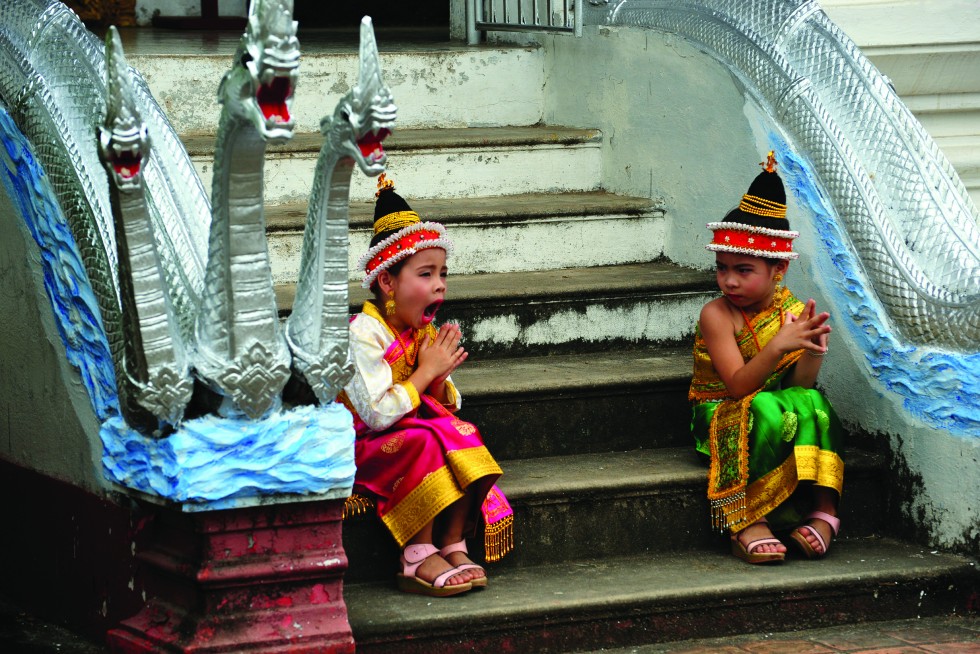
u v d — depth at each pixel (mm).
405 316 4824
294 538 4137
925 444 5242
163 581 4301
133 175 3705
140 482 4184
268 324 3971
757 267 5164
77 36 5035
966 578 5078
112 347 4242
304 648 4094
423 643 4484
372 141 3734
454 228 6316
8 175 5086
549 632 4625
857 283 5430
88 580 5059
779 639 4816
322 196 3965
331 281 4035
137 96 4824
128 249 3826
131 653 4277
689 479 5211
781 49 6078
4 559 5895
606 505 5137
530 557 5059
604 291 6059
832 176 5602
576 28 7133
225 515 4039
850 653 4656
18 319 5344
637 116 6805
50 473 5305
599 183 7148
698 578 4898
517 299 5918
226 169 3791
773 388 5273
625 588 4773
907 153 5668
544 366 5805
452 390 5008
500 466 5359
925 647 4727
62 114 4766
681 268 6559
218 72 6898
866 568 5027
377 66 3670
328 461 4090
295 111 7020
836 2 7184
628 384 5574
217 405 4027
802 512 5293
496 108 7461
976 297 5102
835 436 5164
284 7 3447
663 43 6547
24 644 5176
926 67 7316
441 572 4672
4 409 5707
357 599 4652
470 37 7996
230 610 4082
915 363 5219
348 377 4121
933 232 5426
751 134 5992
